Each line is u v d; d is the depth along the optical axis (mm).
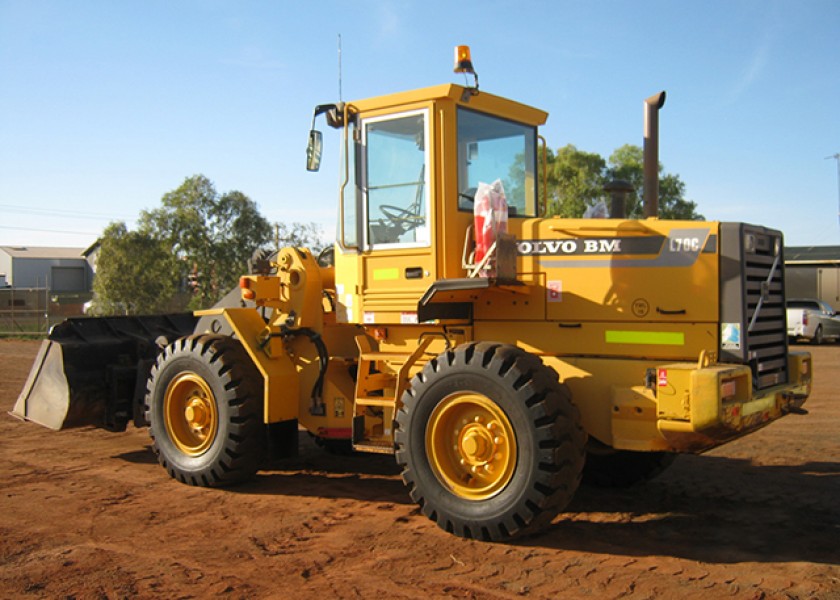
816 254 30219
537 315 5535
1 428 9352
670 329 5070
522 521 4727
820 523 5273
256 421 6434
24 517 5512
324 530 5211
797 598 3896
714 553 4656
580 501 5977
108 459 7602
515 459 4812
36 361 7797
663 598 3941
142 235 42438
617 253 5266
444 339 5887
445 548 4785
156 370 6812
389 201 5941
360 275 6090
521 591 4062
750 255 5039
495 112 6098
